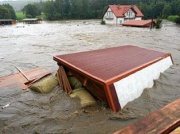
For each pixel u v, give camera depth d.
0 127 5.50
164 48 17.27
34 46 19.45
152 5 83.94
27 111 6.29
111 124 5.50
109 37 25.52
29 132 5.29
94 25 52.66
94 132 5.20
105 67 7.36
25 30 39.81
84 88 7.19
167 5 77.31
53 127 5.46
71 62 7.93
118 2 103.94
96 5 99.94
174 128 2.77
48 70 10.10
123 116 5.83
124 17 60.72
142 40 22.41
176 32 31.36
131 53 9.88
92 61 8.16
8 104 6.74
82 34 29.78
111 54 9.50
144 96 6.98
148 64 8.10
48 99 6.98
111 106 6.05
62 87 7.64
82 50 16.92
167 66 9.88
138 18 63.66
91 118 5.79
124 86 6.53
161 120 2.87
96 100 6.62
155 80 8.25
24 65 12.16
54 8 93.38
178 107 3.15
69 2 94.50
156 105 6.46
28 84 8.21
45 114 6.07
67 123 5.61
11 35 30.16
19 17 101.06
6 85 8.23
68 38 25.23
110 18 61.97
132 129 2.75
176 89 7.68
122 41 21.73
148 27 41.72
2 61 13.35
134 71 7.11
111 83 6.11
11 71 10.97
